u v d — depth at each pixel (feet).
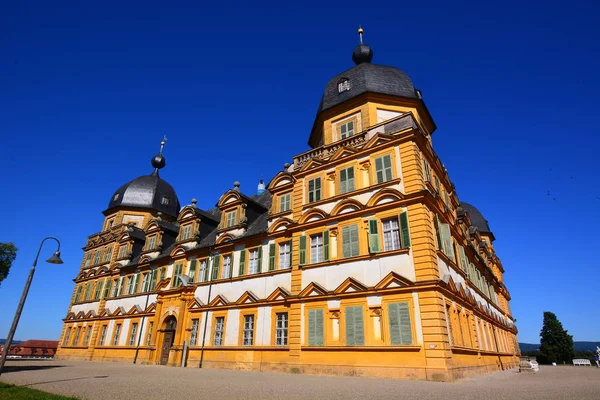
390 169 72.95
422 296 59.88
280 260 86.07
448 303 64.69
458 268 79.10
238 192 104.42
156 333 107.04
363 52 103.91
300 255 79.00
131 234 142.20
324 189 82.17
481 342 85.40
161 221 135.95
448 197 94.38
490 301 115.03
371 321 64.34
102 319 133.39
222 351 86.99
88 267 157.38
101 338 131.03
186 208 120.47
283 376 61.77
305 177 87.56
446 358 55.11
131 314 121.08
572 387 45.03
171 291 108.17
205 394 36.45
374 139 77.10
